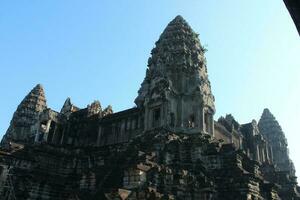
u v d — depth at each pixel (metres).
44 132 69.31
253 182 47.72
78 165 58.34
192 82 63.06
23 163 52.75
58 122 70.81
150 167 42.78
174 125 57.44
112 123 65.19
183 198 42.38
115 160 51.25
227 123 71.44
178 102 60.28
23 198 47.69
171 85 60.78
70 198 43.66
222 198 46.81
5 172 49.28
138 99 70.06
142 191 37.91
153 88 60.66
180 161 51.16
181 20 72.81
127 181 41.53
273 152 99.56
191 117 59.34
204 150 52.88
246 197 45.44
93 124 68.19
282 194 66.19
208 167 51.16
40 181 50.12
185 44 67.88
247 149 76.12
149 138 54.09
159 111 59.16
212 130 60.00
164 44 68.25
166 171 43.53
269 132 103.19
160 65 64.38
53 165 57.00
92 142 66.25
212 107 61.84
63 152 59.44
